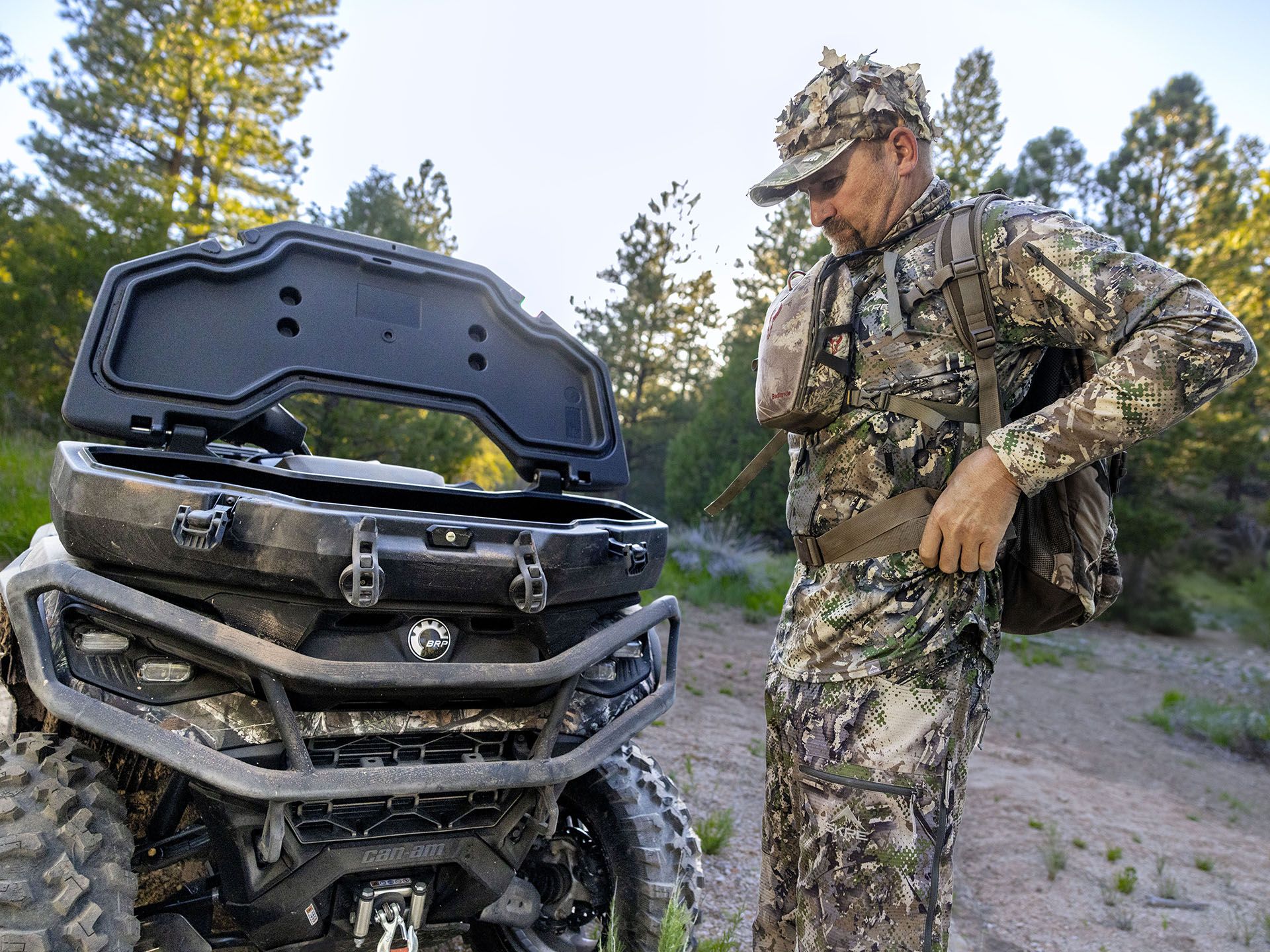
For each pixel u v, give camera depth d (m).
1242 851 5.70
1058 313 1.70
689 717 6.20
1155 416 1.57
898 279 1.82
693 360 25.06
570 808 2.52
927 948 1.75
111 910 1.66
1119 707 11.18
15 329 12.02
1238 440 22.69
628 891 2.35
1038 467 1.63
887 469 1.83
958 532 1.69
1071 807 6.07
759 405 1.97
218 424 2.28
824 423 1.91
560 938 2.50
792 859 2.06
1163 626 19.89
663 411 24.47
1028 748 8.12
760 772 5.13
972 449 1.79
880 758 1.79
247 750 1.83
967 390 1.79
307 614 1.83
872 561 1.83
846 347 1.84
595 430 2.87
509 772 1.97
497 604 1.99
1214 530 32.97
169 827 2.09
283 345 2.39
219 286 2.34
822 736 1.85
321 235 2.50
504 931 2.51
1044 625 2.00
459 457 13.20
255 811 1.85
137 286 2.22
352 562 1.79
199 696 1.83
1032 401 1.92
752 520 17.39
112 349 2.15
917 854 1.76
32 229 13.02
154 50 21.94
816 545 1.92
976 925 4.00
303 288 2.47
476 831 2.08
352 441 11.99
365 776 1.83
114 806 1.81
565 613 2.10
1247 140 26.92
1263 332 24.66
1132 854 5.18
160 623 1.76
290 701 1.88
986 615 1.86
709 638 9.66
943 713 1.80
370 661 1.88
